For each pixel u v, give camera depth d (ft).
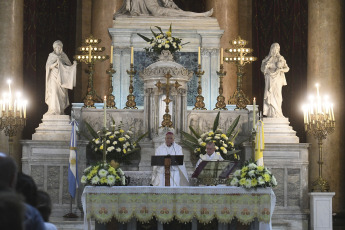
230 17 58.75
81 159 47.24
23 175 14.37
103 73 56.75
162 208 35.73
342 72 54.80
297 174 48.93
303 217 48.03
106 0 58.18
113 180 35.70
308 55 55.83
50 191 47.75
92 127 49.37
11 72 54.13
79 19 69.41
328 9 55.01
